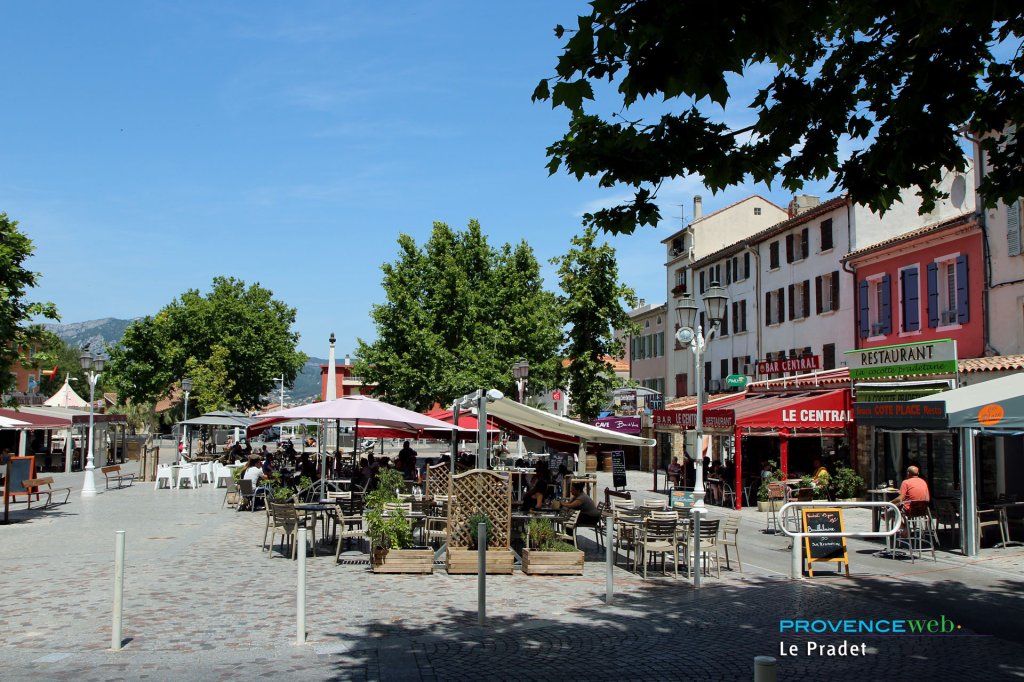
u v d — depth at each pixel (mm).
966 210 30391
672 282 56500
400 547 13469
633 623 9914
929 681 7629
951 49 7109
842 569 14086
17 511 22688
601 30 5766
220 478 32000
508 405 15750
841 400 26516
